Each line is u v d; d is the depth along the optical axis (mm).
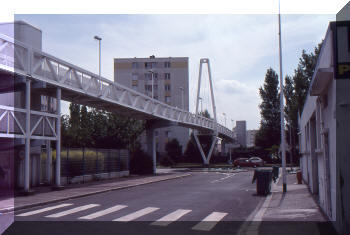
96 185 24047
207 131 61438
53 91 22234
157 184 26375
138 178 31812
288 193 18391
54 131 20844
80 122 45281
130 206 14391
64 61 21578
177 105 88062
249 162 57062
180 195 18578
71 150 25703
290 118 52094
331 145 9453
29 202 14914
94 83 25047
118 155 33656
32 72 18828
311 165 17719
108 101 26984
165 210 13273
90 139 43938
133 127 44625
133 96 32344
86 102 27438
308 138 19344
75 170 26016
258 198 17000
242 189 21750
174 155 75438
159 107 38219
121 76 89938
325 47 9430
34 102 23188
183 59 89000
